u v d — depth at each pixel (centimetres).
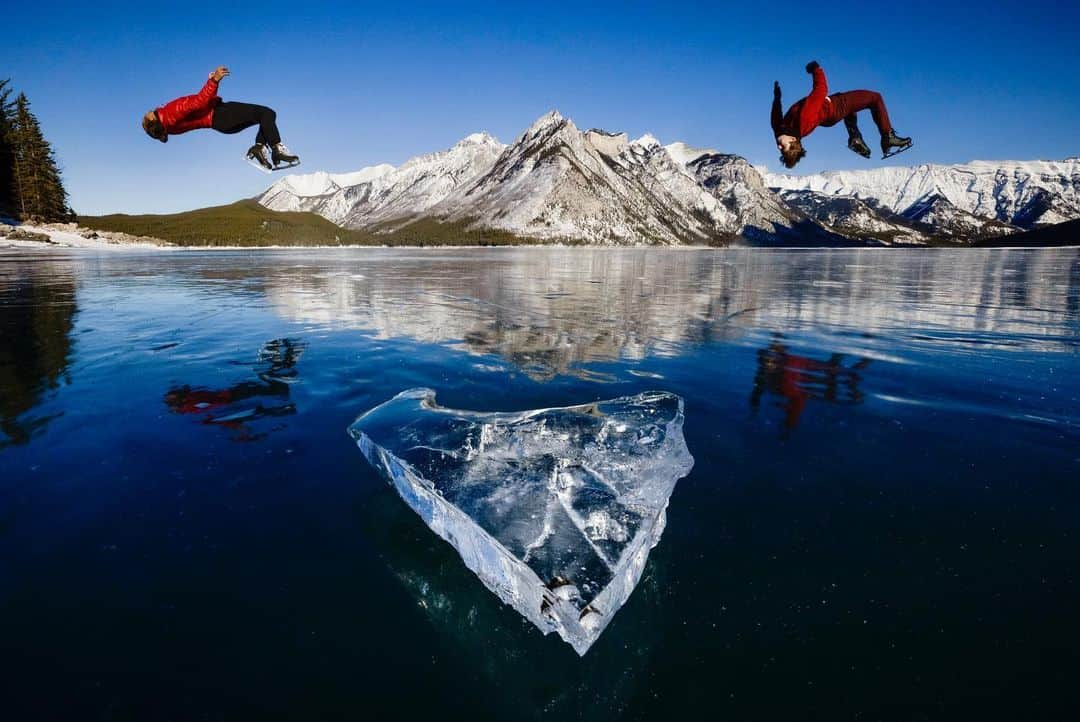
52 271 1953
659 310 1066
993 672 179
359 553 247
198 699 168
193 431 390
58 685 171
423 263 3170
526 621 210
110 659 182
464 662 188
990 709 166
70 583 219
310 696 171
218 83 578
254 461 341
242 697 170
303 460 344
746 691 174
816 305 1173
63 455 345
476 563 239
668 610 211
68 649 185
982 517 275
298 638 195
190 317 920
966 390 507
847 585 223
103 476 316
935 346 718
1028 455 354
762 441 379
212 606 209
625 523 260
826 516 278
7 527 259
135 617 202
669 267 2973
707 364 613
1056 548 248
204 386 506
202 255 4338
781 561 240
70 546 245
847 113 575
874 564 237
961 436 388
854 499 296
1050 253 5797
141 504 285
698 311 1058
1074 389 511
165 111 575
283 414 429
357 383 521
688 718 165
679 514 281
